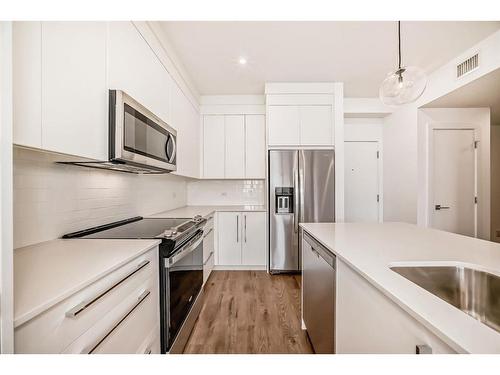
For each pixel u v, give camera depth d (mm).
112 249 1244
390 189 4418
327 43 2566
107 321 972
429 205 3695
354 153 4703
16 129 843
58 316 748
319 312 1664
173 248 1516
